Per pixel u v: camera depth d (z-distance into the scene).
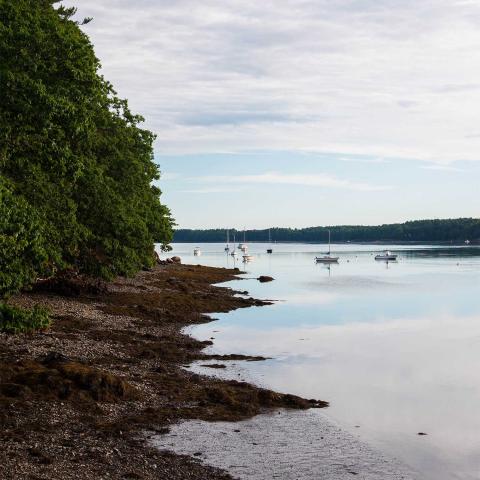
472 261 134.75
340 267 119.31
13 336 25.36
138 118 44.06
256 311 46.34
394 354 30.00
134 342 28.92
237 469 14.58
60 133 22.45
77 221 34.12
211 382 22.67
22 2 25.11
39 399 17.39
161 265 95.00
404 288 69.56
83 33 31.08
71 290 40.50
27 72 22.20
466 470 15.17
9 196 16.80
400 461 15.68
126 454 14.71
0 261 15.52
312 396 21.88
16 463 13.05
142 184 49.16
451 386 23.61
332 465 15.20
